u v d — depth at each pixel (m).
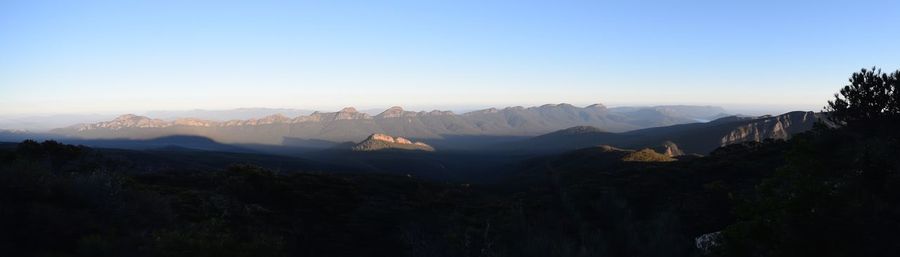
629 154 95.12
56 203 13.13
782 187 12.40
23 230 11.16
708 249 16.92
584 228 22.34
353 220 23.34
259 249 12.62
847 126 19.39
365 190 30.64
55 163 27.19
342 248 19.73
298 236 19.89
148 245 11.48
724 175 34.50
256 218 20.67
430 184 39.00
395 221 23.84
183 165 79.94
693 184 32.78
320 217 23.34
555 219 24.70
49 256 10.38
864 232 10.54
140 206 14.51
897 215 10.88
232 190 25.17
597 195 30.91
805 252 10.60
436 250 19.30
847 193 11.33
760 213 12.09
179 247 11.41
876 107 18.34
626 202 28.12
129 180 22.64
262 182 26.75
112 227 12.44
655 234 20.88
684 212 25.20
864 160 12.11
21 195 12.71
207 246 11.64
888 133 17.23
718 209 24.86
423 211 26.66
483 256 18.75
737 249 12.22
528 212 26.59
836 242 10.50
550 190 37.91
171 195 21.67
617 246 20.70
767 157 36.97
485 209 28.23
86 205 13.59
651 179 35.50
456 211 26.89
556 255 18.73
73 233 11.66
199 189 25.55
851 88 19.58
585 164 94.56
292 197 25.70
